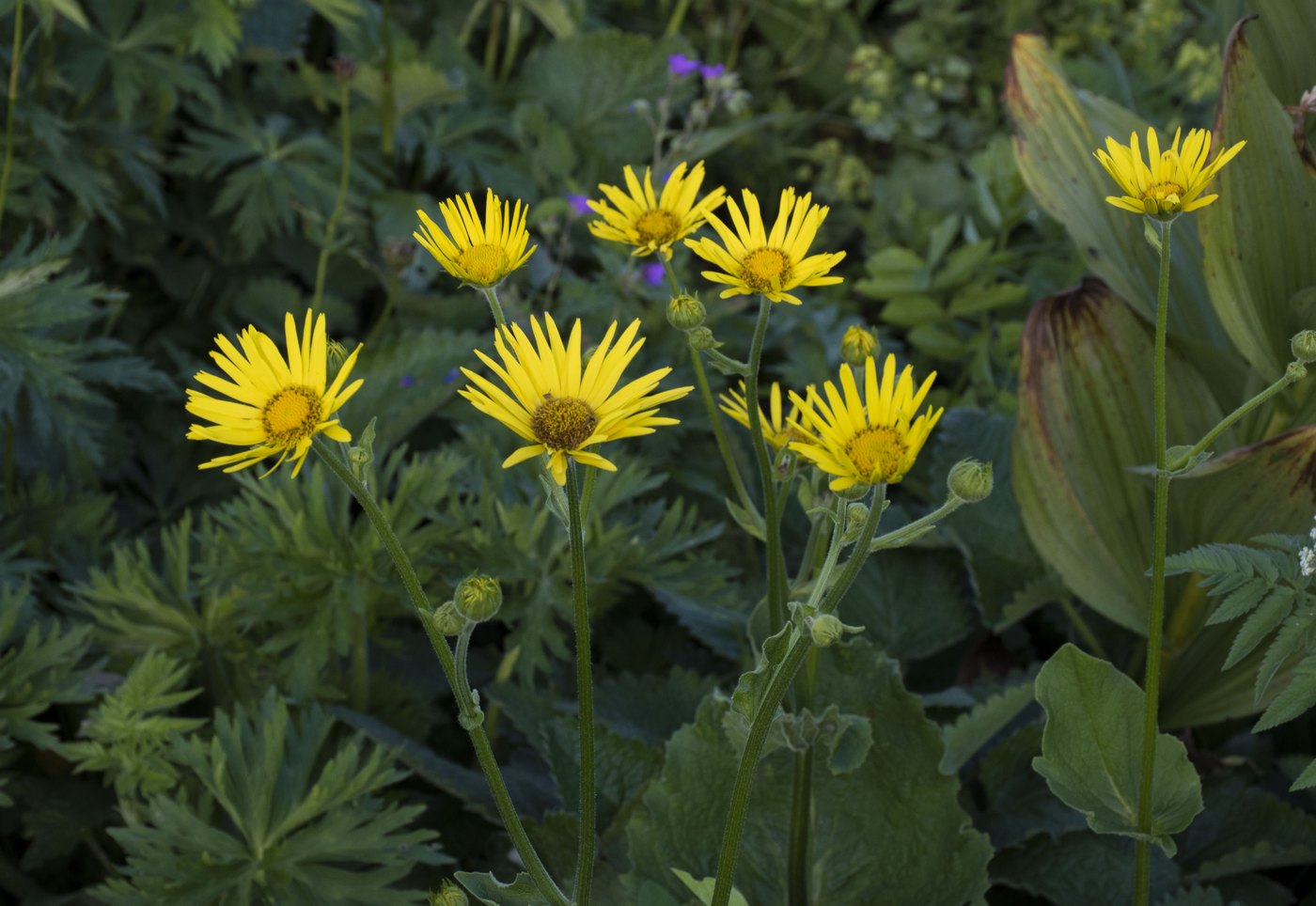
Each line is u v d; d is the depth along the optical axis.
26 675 1.05
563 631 1.37
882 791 1.01
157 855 0.99
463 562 1.14
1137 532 1.17
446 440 1.54
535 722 1.12
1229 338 1.19
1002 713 1.06
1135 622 1.18
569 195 1.56
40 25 1.40
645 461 1.40
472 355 1.42
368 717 1.11
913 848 1.00
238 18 1.67
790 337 1.64
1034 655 1.38
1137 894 0.92
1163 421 0.86
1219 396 1.18
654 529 1.33
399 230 1.63
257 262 1.70
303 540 1.10
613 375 0.77
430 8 2.00
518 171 1.80
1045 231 1.80
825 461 0.76
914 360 1.79
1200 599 1.16
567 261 1.85
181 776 1.09
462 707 0.79
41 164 1.43
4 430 1.37
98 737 1.04
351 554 1.11
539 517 1.13
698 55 2.25
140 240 1.64
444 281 1.69
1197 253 1.21
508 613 1.14
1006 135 2.16
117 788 1.05
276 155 1.63
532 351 0.78
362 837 1.01
